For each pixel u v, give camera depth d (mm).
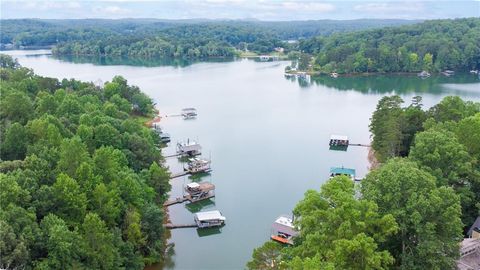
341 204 55625
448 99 125750
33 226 64562
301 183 125500
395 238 59438
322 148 157750
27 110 123625
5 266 58375
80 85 193625
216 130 181750
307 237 54625
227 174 132750
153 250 85375
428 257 56125
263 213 107500
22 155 97375
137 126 133875
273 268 60219
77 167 82875
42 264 61562
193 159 141000
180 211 109188
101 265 68438
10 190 68438
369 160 144875
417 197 57469
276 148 157875
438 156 78625
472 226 79188
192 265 85938
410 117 124375
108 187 83125
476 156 87625
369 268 49938
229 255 89812
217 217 101062
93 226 68562
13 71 197625
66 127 117312
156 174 105625
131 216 81438
